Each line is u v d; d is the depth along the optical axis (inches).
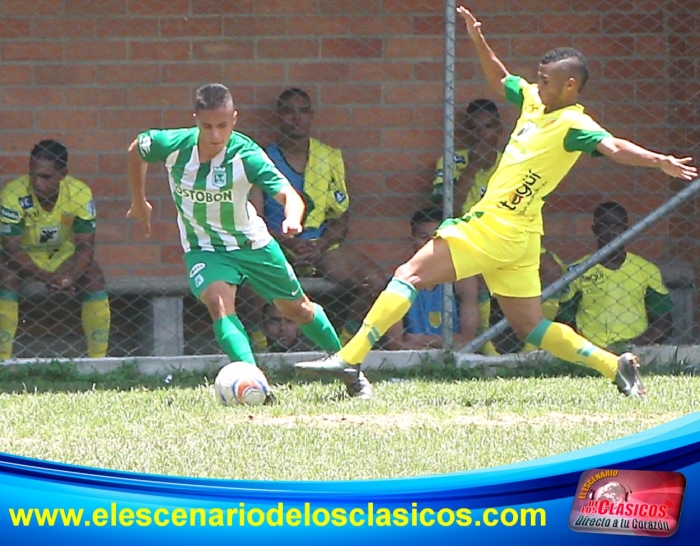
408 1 959.0
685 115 983.6
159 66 944.3
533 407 694.5
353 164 959.0
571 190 983.6
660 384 781.9
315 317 744.3
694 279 974.4
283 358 856.9
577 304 926.4
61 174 886.4
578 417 666.8
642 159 667.4
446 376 846.5
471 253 709.3
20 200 882.1
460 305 893.2
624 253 925.8
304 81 955.3
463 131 938.1
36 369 842.2
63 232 888.9
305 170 918.4
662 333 934.4
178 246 955.3
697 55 979.3
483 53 748.0
